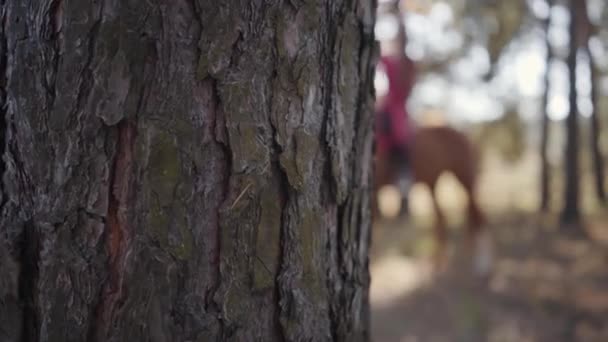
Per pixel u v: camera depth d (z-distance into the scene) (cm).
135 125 95
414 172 654
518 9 940
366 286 124
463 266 641
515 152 1124
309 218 105
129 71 94
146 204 95
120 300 97
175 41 95
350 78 112
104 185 96
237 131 98
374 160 125
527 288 561
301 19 103
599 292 542
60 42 96
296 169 103
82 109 95
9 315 101
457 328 474
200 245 97
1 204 103
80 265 97
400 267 659
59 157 97
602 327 464
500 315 496
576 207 844
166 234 96
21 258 100
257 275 101
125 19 94
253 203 100
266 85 100
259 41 99
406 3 557
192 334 98
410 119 593
